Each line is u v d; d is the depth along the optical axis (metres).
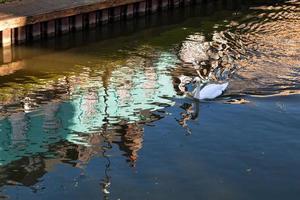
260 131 15.67
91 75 21.36
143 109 17.53
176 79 20.55
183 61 23.11
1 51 24.59
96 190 12.51
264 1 37.69
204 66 22.14
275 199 12.21
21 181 13.05
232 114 16.86
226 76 20.30
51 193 12.46
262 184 12.79
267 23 30.38
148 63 23.00
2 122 16.56
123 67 22.44
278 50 24.06
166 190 12.48
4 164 13.91
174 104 17.86
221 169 13.46
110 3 29.42
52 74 21.48
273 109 17.11
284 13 33.25
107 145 14.98
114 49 25.59
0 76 21.17
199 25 30.69
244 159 13.99
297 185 12.76
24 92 19.34
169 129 15.91
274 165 13.68
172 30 29.59
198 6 36.22
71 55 24.42
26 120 16.75
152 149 14.58
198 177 13.05
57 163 13.92
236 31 28.62
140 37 28.06
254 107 17.27
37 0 28.25
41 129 16.06
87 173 13.32
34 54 24.42
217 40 26.78
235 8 35.47
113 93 19.19
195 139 15.19
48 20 26.22
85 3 28.23
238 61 22.45
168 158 14.04
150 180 12.91
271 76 20.17
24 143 15.05
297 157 14.10
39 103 18.25
